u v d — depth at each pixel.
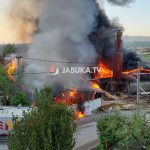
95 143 40.03
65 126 16.55
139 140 26.33
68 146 16.72
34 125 16.39
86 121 50.47
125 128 27.33
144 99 67.88
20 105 49.56
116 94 72.50
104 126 31.03
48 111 16.84
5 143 38.88
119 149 28.66
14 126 16.89
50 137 16.03
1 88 58.97
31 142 16.11
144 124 27.25
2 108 42.91
